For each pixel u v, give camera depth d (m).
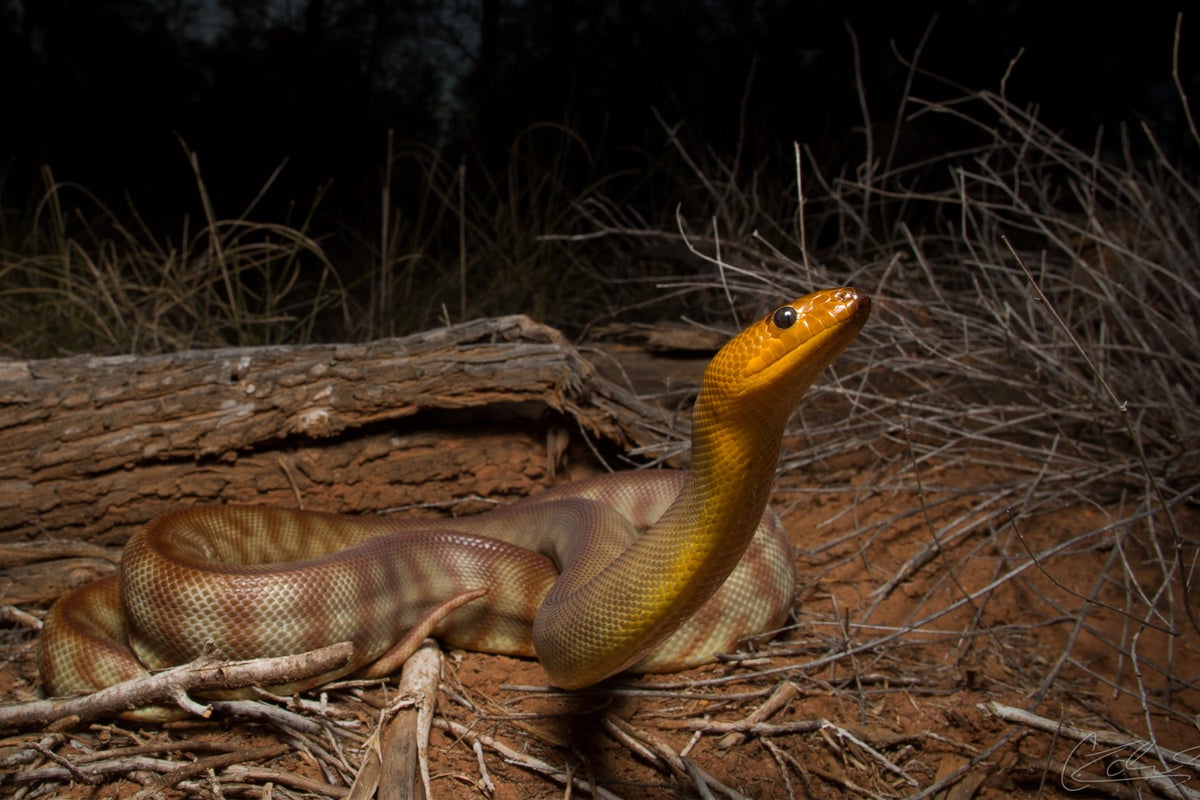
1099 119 1.51
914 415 0.77
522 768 0.49
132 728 0.50
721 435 0.42
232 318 1.02
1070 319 0.83
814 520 0.72
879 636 0.60
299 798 0.46
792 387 0.41
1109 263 0.93
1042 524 0.69
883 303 0.80
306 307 1.24
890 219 1.36
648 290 1.23
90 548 0.64
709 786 0.48
